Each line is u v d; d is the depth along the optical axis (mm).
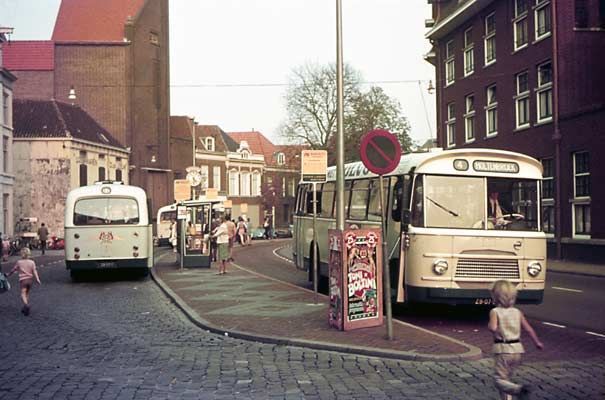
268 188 85062
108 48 59750
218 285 19172
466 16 36531
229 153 80875
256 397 7148
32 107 50969
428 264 11812
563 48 28891
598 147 25938
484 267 11883
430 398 7062
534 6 30766
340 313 11078
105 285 21078
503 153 12336
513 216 12219
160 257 35781
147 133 62406
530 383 7652
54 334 11477
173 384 7754
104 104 59625
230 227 31297
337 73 15273
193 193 39344
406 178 12234
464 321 12758
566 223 27969
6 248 33438
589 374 8102
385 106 55188
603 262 25625
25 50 59344
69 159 48594
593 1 29109
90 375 8234
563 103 28734
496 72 34281
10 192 41812
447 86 40094
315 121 56469
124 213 22125
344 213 16078
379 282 11391
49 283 21875
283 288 18016
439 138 41094
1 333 11578
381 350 9328
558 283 19500
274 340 10398
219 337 11109
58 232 48375
